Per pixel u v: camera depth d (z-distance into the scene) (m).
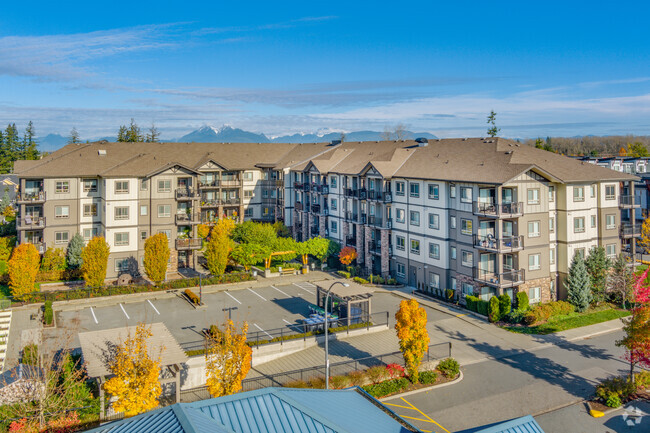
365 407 21.58
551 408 31.56
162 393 33.25
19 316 46.12
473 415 30.73
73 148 73.00
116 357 27.89
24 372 29.53
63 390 30.47
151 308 49.19
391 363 37.09
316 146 85.38
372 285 57.56
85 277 52.03
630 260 54.19
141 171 60.44
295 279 60.09
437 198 53.00
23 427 26.06
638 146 130.00
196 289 54.91
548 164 51.12
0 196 97.62
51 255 57.47
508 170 46.97
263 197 82.25
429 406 31.86
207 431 16.05
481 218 48.41
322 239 64.94
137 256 60.94
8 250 63.06
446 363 36.12
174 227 62.25
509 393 33.41
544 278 49.84
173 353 30.56
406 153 63.47
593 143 187.50
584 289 48.41
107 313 47.50
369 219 61.38
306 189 75.12
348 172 66.00
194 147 80.12
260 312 48.28
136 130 130.12
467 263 49.91
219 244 57.38
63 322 44.72
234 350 28.64
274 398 19.16
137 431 16.86
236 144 85.38
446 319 46.97
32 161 65.56
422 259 55.66
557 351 39.97
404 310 34.34
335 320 42.97
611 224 53.22
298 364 37.62
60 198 60.75
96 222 62.56
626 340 32.56
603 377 35.56
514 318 45.53
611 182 52.88
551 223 50.66
